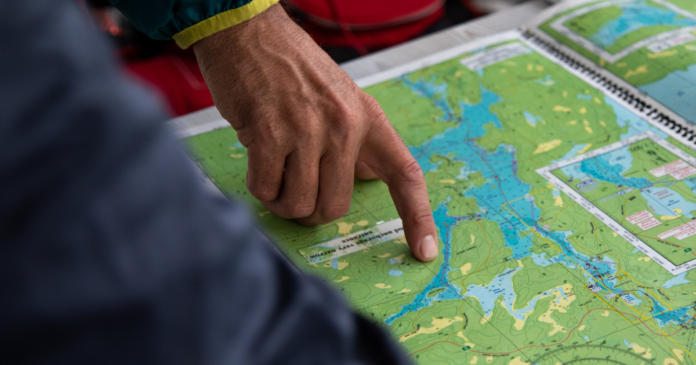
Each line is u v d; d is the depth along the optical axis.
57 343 0.17
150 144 0.18
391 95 0.96
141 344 0.18
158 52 1.24
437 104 0.94
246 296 0.21
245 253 0.21
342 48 1.26
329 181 0.69
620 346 0.58
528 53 1.03
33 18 0.17
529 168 0.81
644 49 0.96
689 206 0.74
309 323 0.23
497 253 0.69
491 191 0.78
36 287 0.16
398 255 0.71
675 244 0.69
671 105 0.89
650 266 0.66
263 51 0.65
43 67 0.17
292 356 0.22
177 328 0.19
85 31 0.18
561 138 0.86
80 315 0.17
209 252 0.20
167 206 0.19
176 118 0.95
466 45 1.07
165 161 0.19
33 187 0.16
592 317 0.61
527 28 1.09
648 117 0.88
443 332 0.60
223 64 0.66
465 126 0.90
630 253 0.68
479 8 1.40
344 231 0.74
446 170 0.82
